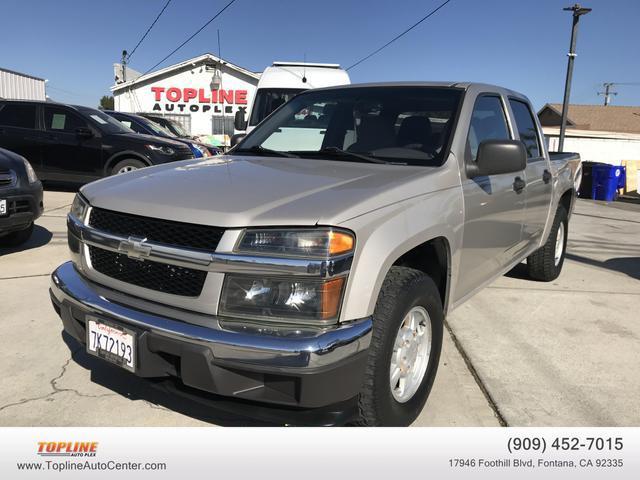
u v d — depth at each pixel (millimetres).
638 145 22875
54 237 6383
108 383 3029
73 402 2822
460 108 3244
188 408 2807
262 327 2078
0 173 5070
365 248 2162
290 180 2551
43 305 4152
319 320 2062
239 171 2781
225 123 27797
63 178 9734
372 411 2324
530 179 4066
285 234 2082
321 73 9891
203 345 2074
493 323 4164
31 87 23047
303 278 2057
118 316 2295
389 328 2301
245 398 2092
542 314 4406
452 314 4344
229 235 2104
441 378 3223
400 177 2650
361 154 3180
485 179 3258
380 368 2281
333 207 2176
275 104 9617
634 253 7137
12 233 5703
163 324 2170
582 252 7113
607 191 16344
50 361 3264
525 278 5531
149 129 12039
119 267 2422
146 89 27281
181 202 2279
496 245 3584
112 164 9711
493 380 3211
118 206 2408
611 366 3453
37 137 9602
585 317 4363
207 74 27359
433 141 3092
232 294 2107
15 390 2924
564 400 3000
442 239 2793
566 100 16719
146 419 2691
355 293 2125
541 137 4641
